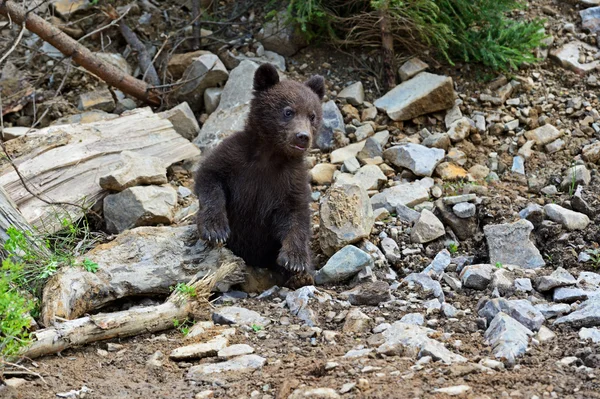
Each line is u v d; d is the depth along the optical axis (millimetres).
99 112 11773
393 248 9273
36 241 8125
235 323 7473
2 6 10633
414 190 10148
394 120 11500
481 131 11430
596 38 12695
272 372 6367
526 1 13398
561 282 7820
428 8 11531
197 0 12742
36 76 12227
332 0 12367
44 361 6699
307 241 8898
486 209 9766
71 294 7488
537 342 6754
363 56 12570
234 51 12625
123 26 12570
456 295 8188
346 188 9219
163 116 11523
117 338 7191
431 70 12359
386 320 7547
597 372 6082
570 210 9562
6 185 9430
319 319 7613
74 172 9820
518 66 12336
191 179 10781
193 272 8188
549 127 11336
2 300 6176
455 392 5703
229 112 11438
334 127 11391
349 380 6004
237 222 9172
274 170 9016
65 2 12820
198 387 6191
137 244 8211
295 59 12641
